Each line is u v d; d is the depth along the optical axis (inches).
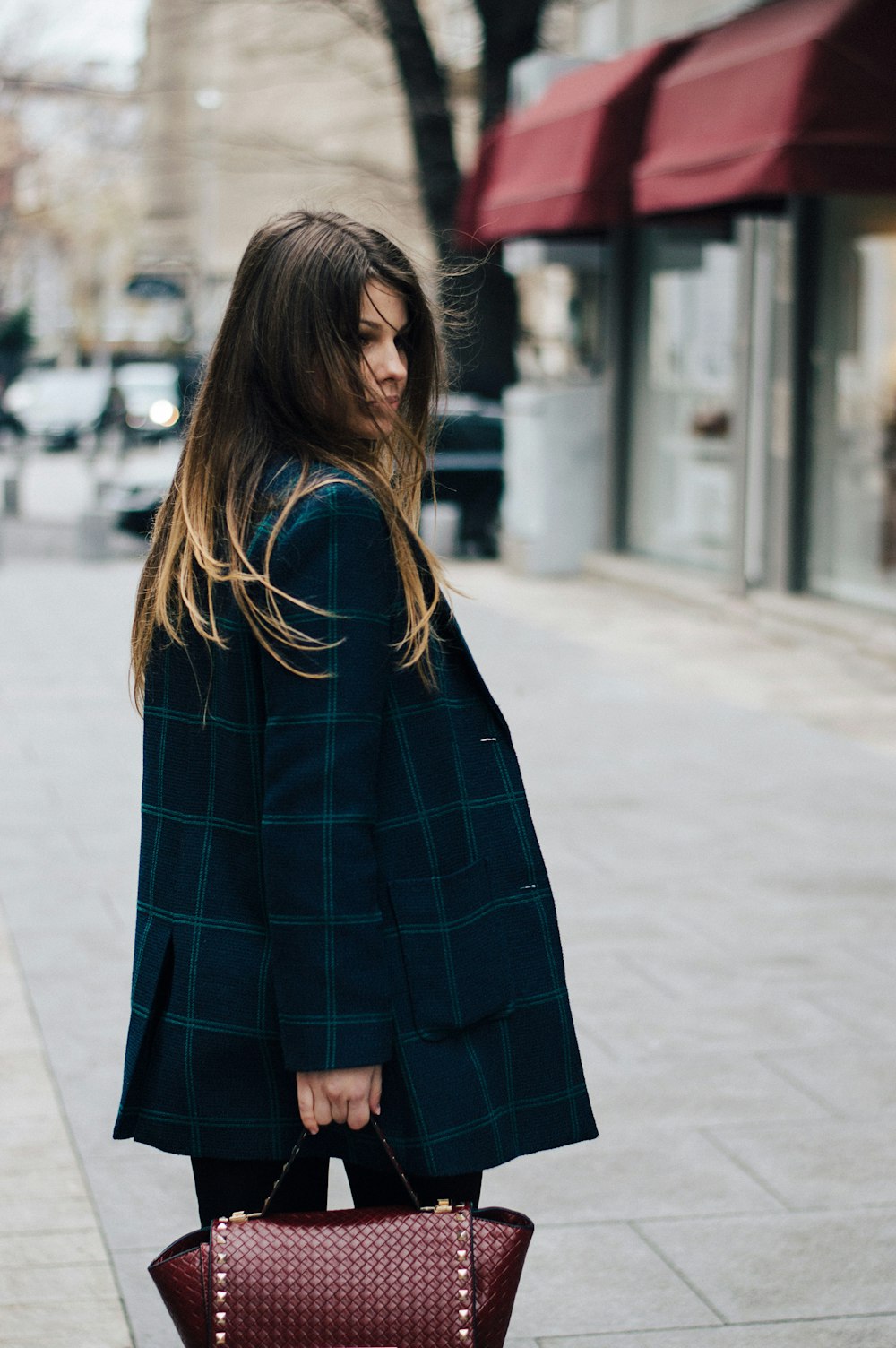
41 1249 140.3
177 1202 149.9
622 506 627.2
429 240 713.0
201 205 1519.4
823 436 487.5
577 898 243.6
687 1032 191.2
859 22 388.5
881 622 451.8
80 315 2287.2
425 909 85.4
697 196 429.4
